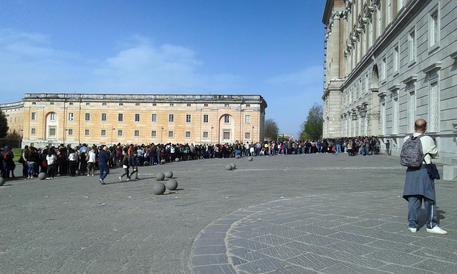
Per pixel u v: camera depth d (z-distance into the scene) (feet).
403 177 57.93
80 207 36.01
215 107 301.43
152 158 111.34
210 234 24.68
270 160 110.73
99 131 307.17
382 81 121.29
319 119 387.34
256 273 17.52
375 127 133.08
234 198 40.09
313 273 17.34
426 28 83.56
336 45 221.87
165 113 305.12
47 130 309.01
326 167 78.02
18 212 33.60
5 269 18.65
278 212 31.19
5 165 69.10
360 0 161.48
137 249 21.90
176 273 18.01
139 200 39.99
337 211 30.91
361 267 17.87
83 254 21.01
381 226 25.49
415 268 17.58
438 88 77.05
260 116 305.94
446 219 27.32
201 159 143.54
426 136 23.67
